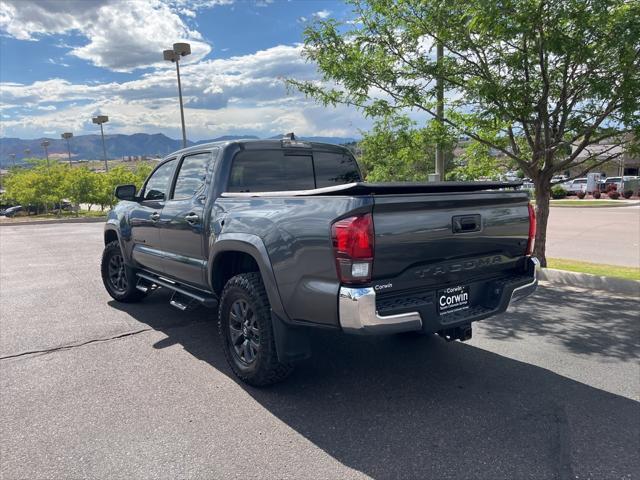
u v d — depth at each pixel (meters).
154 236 5.22
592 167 7.60
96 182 32.38
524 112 6.79
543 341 4.78
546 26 6.06
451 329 3.60
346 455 2.85
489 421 3.23
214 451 2.90
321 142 5.15
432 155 9.23
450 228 3.32
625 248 11.23
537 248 7.89
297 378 3.96
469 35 6.67
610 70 6.12
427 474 2.66
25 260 10.77
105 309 6.17
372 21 7.12
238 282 3.76
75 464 2.78
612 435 3.04
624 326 5.20
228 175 4.35
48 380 3.94
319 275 3.11
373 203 2.91
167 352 4.59
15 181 38.44
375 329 2.93
